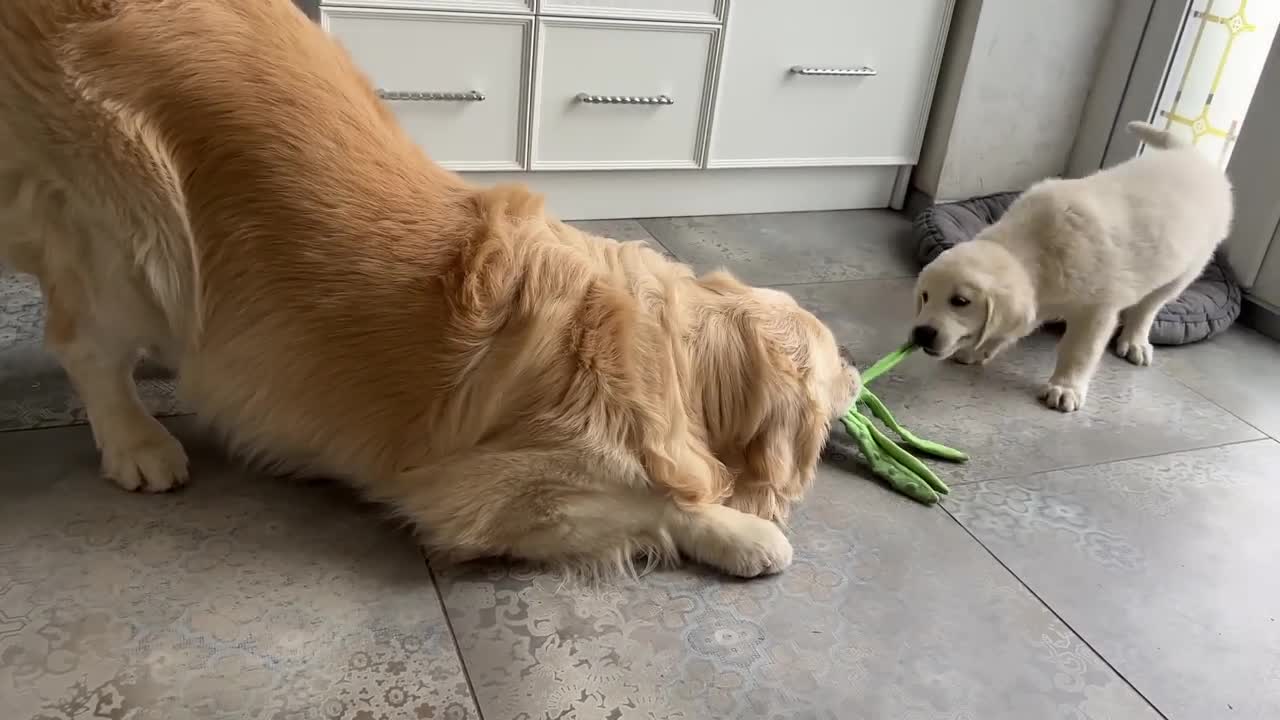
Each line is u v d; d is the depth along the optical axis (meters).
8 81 1.29
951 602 1.53
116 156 1.31
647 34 2.67
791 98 2.94
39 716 1.14
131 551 1.41
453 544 1.45
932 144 3.18
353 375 1.44
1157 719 1.35
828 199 3.23
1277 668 1.47
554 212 2.88
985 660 1.42
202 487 1.56
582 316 1.45
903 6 2.92
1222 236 2.34
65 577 1.34
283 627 1.32
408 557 1.49
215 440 1.68
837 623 1.46
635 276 1.54
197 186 1.36
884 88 3.04
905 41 2.98
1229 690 1.42
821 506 1.73
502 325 1.42
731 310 1.59
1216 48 2.85
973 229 2.88
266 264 1.39
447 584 1.44
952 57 3.05
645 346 1.48
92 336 1.45
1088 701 1.37
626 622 1.41
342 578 1.42
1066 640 1.48
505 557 1.51
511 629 1.37
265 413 1.49
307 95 1.38
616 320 1.45
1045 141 3.23
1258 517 1.84
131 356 1.53
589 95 2.69
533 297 1.43
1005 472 1.90
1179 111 2.99
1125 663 1.45
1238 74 2.79
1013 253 2.07
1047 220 2.08
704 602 1.47
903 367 2.27
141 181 1.32
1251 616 1.57
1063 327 2.60
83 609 1.30
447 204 1.46
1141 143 3.03
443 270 1.41
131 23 1.31
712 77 2.80
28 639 1.24
